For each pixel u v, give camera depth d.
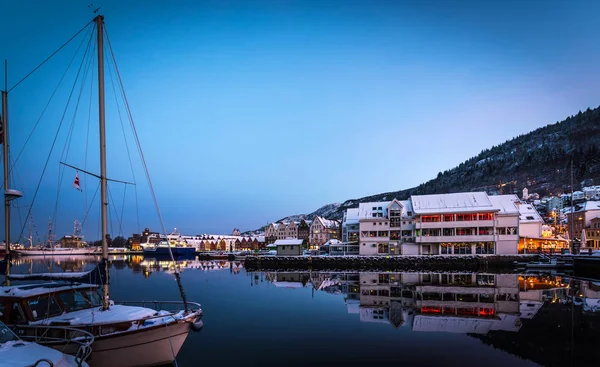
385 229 99.12
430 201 97.00
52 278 20.16
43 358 11.39
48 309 18.28
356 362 19.50
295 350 21.34
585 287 47.75
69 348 16.92
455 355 20.58
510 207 91.00
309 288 47.66
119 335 16.95
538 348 21.77
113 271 77.88
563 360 19.83
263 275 67.88
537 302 36.28
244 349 21.59
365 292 43.69
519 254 83.75
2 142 22.50
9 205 22.84
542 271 72.06
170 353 18.22
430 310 32.56
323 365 19.05
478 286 48.88
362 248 99.81
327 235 160.38
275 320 28.86
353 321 28.48
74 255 190.25
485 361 19.64
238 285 51.34
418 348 21.77
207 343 22.72
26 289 18.62
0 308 17.86
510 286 48.75
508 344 22.48
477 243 90.00
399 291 44.44
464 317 29.75
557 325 27.09
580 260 70.75
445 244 92.12
